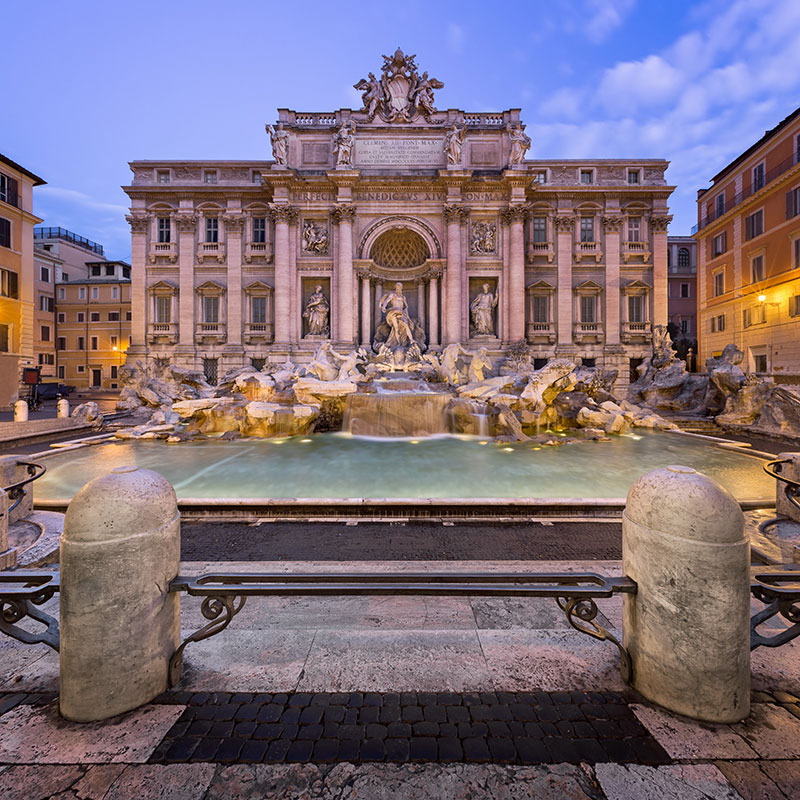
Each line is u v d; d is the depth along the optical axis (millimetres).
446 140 32969
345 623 4012
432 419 19562
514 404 19547
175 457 14156
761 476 11258
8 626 2869
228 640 3641
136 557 2859
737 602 2725
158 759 2465
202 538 7031
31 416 27984
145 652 2898
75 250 59406
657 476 3062
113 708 2785
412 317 36312
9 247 35750
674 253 52969
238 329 35594
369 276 34062
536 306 36250
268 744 2562
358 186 33156
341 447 16203
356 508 8070
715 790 2281
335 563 5609
